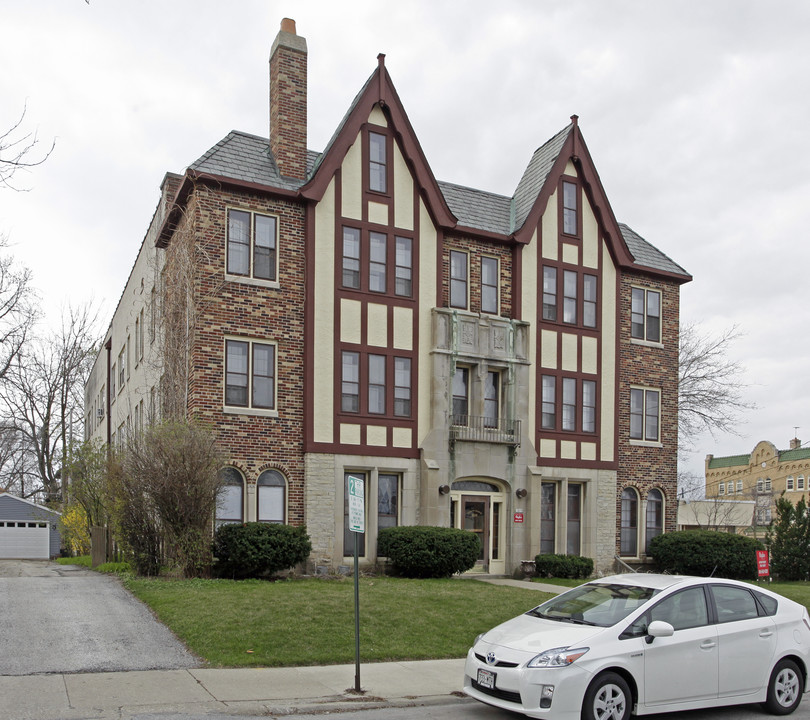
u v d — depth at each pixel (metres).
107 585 16.83
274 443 20.64
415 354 22.81
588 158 26.69
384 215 22.78
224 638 11.91
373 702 9.70
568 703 8.42
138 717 8.52
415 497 22.41
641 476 27.09
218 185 20.59
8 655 10.71
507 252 25.06
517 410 24.09
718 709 10.29
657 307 28.30
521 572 23.44
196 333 19.97
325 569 20.70
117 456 19.95
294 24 22.78
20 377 47.44
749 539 26.27
